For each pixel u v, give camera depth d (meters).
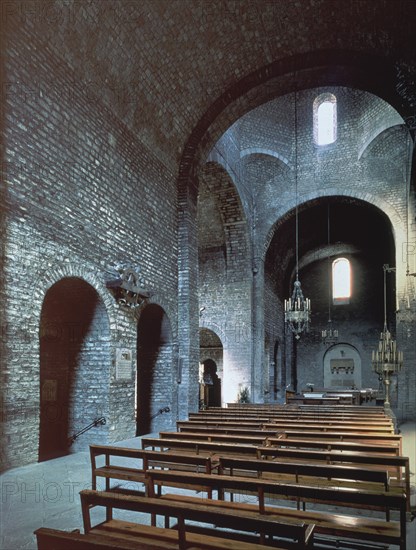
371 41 11.76
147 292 10.91
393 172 20.19
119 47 9.67
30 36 7.60
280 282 28.69
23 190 7.29
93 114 9.44
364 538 3.77
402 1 10.38
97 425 9.47
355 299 30.83
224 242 22.08
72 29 8.43
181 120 13.05
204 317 22.14
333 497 3.47
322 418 10.10
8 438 6.74
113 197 10.13
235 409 12.46
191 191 14.12
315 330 31.44
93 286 9.13
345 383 30.36
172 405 12.77
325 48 12.38
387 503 3.36
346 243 29.58
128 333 10.38
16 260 7.05
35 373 7.29
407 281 19.28
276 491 3.64
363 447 5.72
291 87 14.08
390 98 13.05
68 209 8.45
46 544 2.96
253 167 22.03
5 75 7.02
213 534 4.48
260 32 11.93
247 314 21.42
